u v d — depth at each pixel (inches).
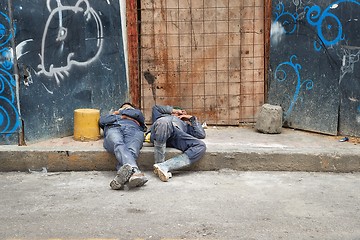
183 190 192.7
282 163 217.5
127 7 262.8
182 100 271.7
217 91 271.0
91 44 247.9
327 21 238.8
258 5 263.3
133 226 157.8
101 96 256.1
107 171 218.2
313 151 217.5
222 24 265.3
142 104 271.6
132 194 188.1
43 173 215.6
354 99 236.8
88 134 232.2
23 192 191.0
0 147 219.0
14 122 220.5
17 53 216.1
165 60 269.1
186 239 148.3
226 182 203.0
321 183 202.1
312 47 246.8
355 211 171.0
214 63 268.7
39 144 226.1
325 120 247.3
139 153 217.3
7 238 148.8
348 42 233.9
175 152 217.3
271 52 263.3
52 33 229.8
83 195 187.3
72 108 244.2
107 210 171.5
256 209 172.7
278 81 263.4
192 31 266.2
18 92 218.7
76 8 239.0
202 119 271.9
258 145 227.9
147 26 266.4
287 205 176.7
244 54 267.6
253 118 272.5
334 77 241.3
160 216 166.1
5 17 211.2
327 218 164.6
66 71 239.0
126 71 267.4
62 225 158.7
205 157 217.5
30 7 219.0
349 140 236.8
